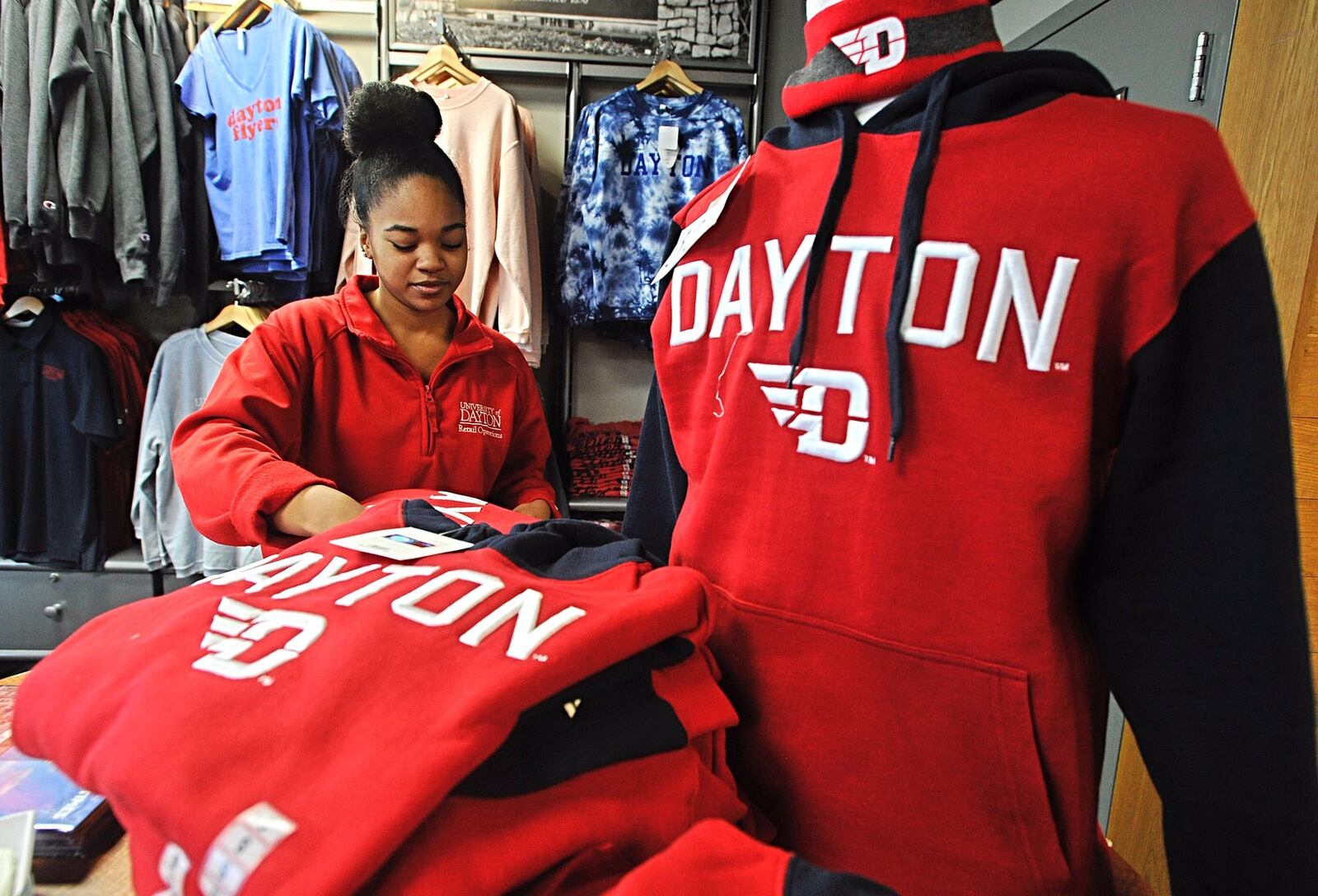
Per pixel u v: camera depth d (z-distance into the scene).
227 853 0.29
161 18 1.90
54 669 0.40
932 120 0.46
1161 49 1.35
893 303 0.46
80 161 1.77
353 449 1.08
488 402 1.21
